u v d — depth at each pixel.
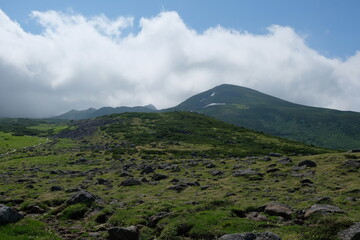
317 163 47.88
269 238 15.83
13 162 72.31
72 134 163.88
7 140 129.12
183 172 51.78
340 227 16.58
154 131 148.00
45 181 47.44
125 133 142.88
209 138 134.50
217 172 47.56
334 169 40.47
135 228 19.61
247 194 30.83
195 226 19.48
